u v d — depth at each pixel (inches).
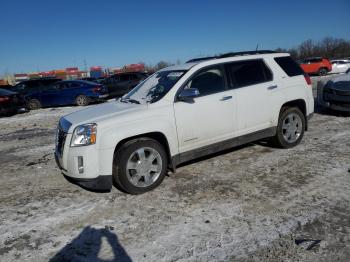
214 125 201.2
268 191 171.6
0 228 152.3
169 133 184.4
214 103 200.1
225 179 191.8
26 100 700.0
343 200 156.3
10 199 185.6
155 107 183.2
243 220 144.5
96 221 152.9
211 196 170.6
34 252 131.4
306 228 134.8
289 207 153.1
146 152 180.9
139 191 178.2
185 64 217.2
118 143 175.5
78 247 132.9
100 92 714.2
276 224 139.3
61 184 203.6
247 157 227.3
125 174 173.0
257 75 224.1
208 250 124.6
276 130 232.8
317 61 1168.2
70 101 706.2
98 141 167.2
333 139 258.4
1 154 292.5
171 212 156.6
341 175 185.0
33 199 183.3
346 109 335.9
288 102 237.5
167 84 197.8
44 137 359.3
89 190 190.4
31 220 158.2
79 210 165.3
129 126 172.6
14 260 126.9
